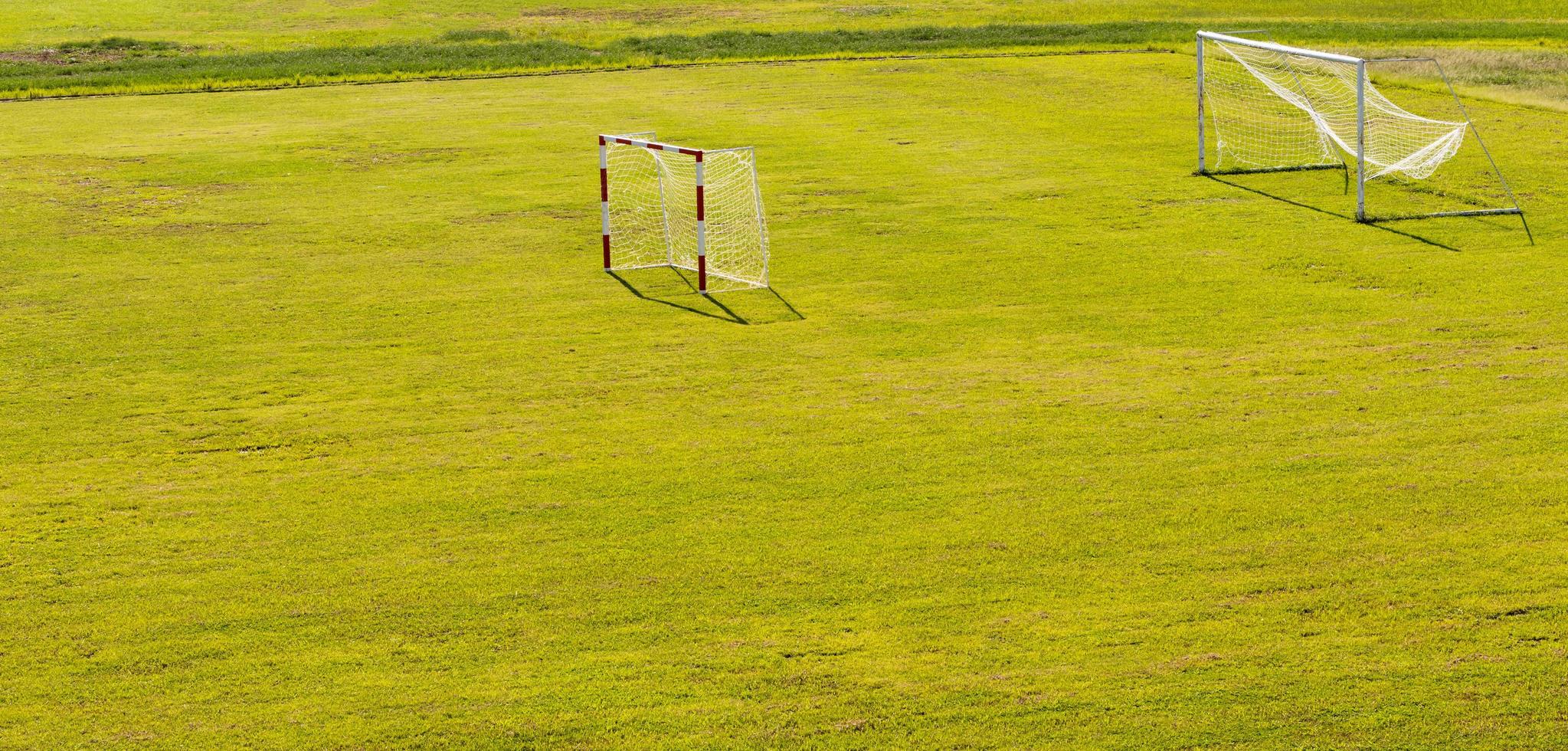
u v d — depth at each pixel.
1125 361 22.52
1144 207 33.91
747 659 13.68
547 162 41.16
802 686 13.19
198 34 80.56
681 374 22.45
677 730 12.55
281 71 60.97
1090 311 25.45
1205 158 38.72
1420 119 39.12
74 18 85.69
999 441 19.05
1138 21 77.38
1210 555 15.51
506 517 17.00
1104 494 17.19
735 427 19.91
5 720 12.89
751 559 15.71
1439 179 35.84
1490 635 13.63
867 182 37.38
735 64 61.38
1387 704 12.58
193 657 13.93
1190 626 14.02
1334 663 13.27
